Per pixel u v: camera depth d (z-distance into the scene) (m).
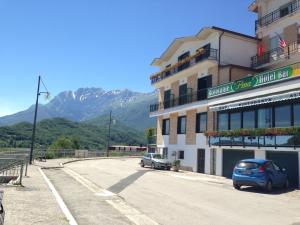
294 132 20.62
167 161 34.28
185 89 37.50
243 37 33.25
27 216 9.36
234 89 26.84
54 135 114.50
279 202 14.84
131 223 9.22
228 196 16.19
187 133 35.38
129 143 172.12
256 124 25.19
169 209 12.02
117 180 21.77
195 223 9.84
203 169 31.89
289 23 29.50
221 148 28.83
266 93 23.39
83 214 10.17
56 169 30.53
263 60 31.98
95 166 35.75
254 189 19.45
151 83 44.78
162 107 42.84
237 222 10.25
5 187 15.31
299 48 27.80
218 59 32.28
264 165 18.53
